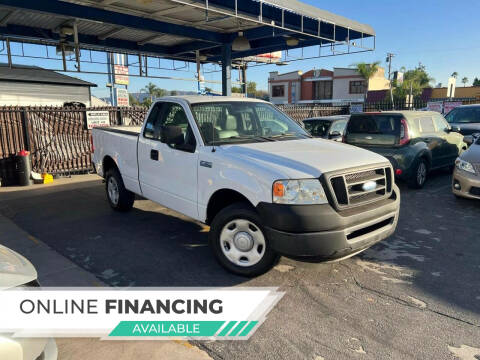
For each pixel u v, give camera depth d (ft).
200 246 16.33
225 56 48.19
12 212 21.98
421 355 9.21
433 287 12.61
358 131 27.22
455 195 23.12
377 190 12.88
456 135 31.78
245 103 16.81
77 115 34.91
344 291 12.36
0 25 39.01
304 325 10.51
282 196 11.34
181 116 15.53
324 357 9.19
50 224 19.58
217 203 14.12
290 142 14.70
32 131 32.30
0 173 29.96
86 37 46.65
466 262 14.57
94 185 29.91
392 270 13.89
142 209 22.25
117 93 59.52
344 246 11.40
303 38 47.19
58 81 54.95
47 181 31.19
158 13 37.32
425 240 16.89
